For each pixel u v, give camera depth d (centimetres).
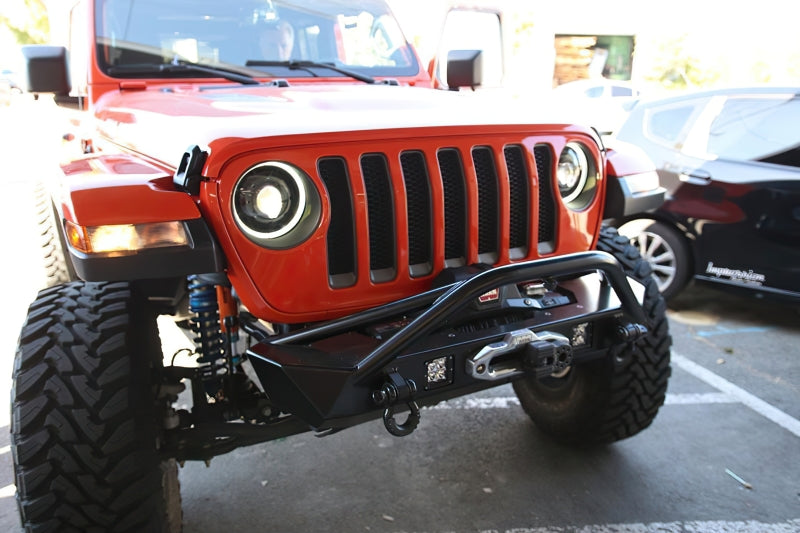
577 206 226
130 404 173
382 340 181
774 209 399
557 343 191
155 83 285
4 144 1230
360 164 182
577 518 247
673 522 245
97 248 159
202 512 251
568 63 1540
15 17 1448
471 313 192
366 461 286
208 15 298
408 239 194
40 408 168
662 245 455
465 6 356
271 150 170
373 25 337
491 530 240
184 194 167
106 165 193
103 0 289
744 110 428
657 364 257
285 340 176
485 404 337
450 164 199
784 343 418
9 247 626
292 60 310
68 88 289
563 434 290
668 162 449
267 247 173
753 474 276
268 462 285
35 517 168
